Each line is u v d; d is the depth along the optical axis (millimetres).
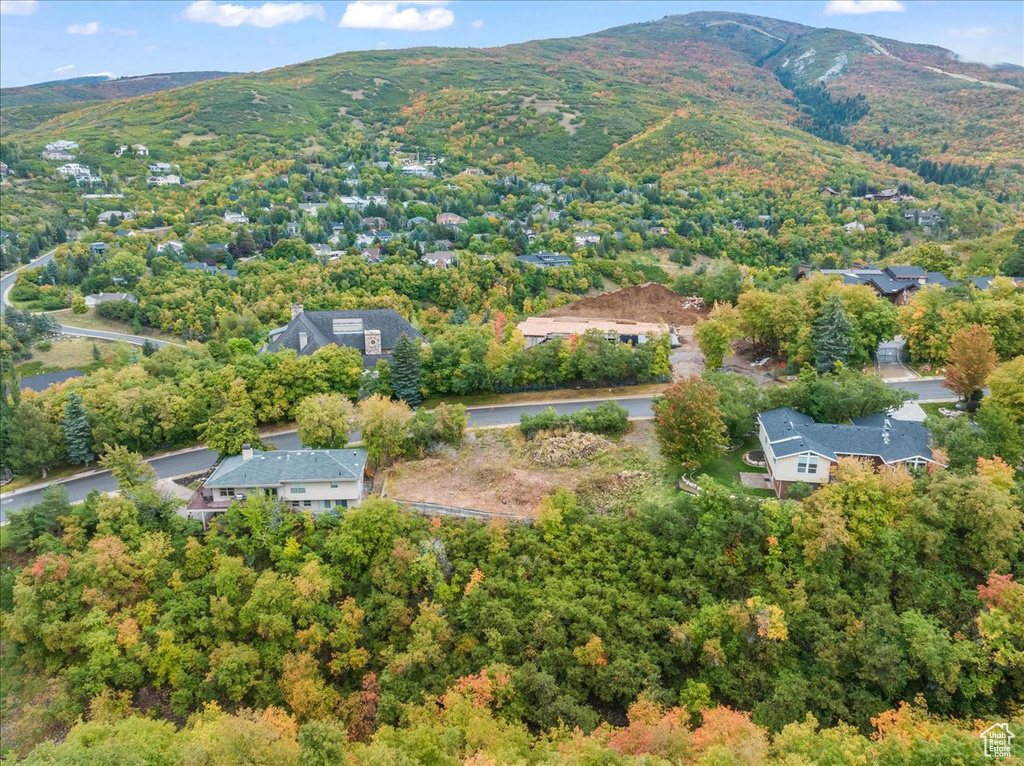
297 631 48875
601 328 98250
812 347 78188
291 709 46219
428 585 51438
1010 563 48406
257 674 47469
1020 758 34531
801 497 54781
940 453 55688
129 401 68250
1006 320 75438
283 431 73625
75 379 76938
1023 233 128125
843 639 45906
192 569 52656
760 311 83875
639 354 80062
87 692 46500
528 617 48344
